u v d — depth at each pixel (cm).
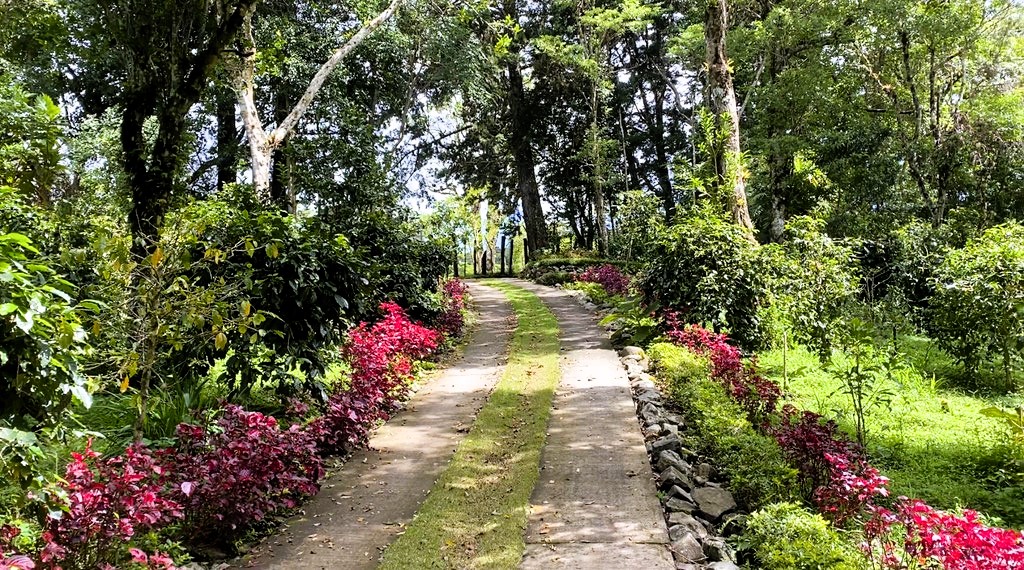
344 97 1775
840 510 389
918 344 1130
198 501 380
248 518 402
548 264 2514
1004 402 762
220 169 2081
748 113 2175
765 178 1995
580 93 2853
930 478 532
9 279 225
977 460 569
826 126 2053
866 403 731
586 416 666
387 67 1931
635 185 3231
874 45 1939
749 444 498
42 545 291
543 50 2434
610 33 2527
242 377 627
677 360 792
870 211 2034
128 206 804
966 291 852
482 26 2156
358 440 581
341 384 667
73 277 651
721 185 1102
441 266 1380
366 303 767
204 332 505
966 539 277
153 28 757
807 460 453
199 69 711
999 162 2131
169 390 599
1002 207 2211
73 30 1028
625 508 443
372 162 1398
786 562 334
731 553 371
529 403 725
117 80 1812
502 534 408
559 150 3100
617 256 2656
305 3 1822
